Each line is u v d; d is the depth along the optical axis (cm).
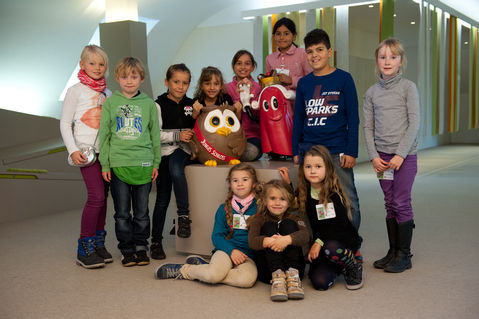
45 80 960
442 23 1155
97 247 317
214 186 312
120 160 302
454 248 333
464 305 230
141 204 313
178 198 315
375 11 940
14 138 616
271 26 1047
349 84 295
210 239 318
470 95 1357
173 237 387
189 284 270
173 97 336
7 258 329
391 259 292
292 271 249
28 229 424
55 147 568
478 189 601
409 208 289
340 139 297
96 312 230
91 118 309
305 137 308
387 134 288
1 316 226
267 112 330
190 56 1394
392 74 287
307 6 980
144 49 749
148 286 267
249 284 260
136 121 306
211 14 1320
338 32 960
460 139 1560
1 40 805
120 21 724
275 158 354
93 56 306
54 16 837
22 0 754
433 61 1124
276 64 387
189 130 321
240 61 372
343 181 301
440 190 599
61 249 354
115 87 734
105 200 324
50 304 241
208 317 222
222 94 349
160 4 1091
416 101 281
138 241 315
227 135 319
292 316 221
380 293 249
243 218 272
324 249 250
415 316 218
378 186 654
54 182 508
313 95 302
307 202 270
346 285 260
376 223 421
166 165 331
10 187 464
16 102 959
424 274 279
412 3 961
